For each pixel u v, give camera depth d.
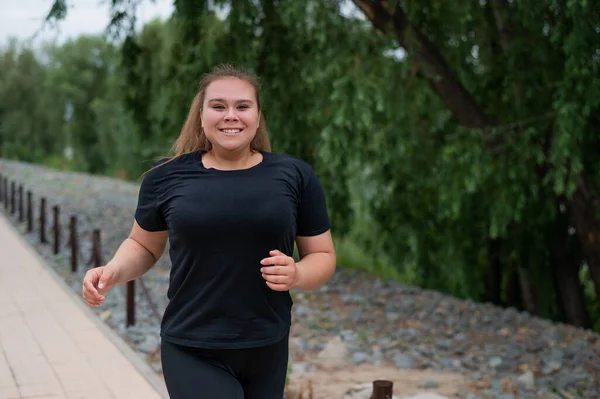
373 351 8.78
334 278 13.41
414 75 10.95
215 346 2.72
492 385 7.64
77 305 9.05
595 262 12.05
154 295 10.61
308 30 11.42
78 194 25.73
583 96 8.74
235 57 10.99
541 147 10.71
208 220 2.67
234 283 2.71
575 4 8.15
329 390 7.17
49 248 14.22
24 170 35.62
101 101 52.78
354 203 15.71
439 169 11.62
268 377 2.85
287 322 2.88
